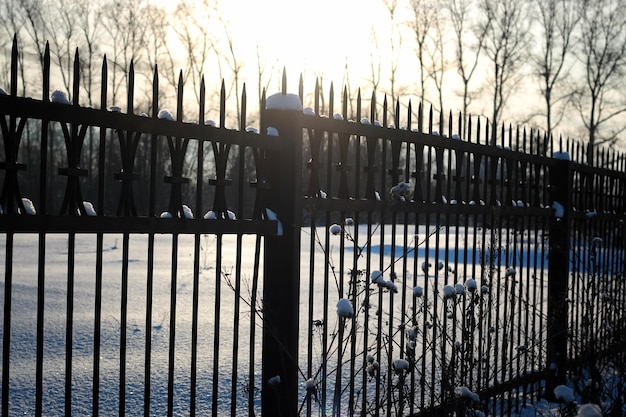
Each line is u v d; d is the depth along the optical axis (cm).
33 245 1927
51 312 742
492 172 405
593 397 383
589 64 3003
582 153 523
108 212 2631
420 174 344
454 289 345
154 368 505
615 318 514
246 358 548
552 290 496
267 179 281
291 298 281
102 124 213
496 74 3078
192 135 240
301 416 379
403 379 322
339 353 292
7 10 3108
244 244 2139
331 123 296
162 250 1780
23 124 196
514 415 431
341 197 302
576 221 527
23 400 414
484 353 394
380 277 304
